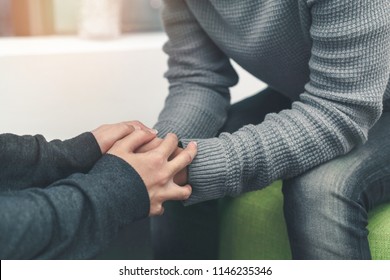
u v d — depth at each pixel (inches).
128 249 60.0
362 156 53.4
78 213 46.7
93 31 76.4
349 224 51.3
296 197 52.7
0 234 45.4
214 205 60.8
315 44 51.1
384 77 50.3
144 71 73.8
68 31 78.9
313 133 51.0
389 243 53.2
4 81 68.1
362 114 50.8
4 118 68.6
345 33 48.9
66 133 71.3
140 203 48.4
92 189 47.1
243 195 59.9
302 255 53.0
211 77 60.6
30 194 47.2
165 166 49.9
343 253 51.3
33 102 69.4
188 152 50.7
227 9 55.5
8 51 69.1
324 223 51.6
